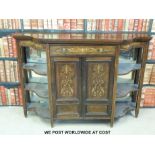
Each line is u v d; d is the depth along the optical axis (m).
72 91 2.61
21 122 2.90
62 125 2.86
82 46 2.36
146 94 3.07
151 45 2.80
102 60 2.44
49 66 2.45
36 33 2.66
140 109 3.16
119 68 2.69
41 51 2.78
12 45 2.80
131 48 2.60
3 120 2.93
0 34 2.76
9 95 3.10
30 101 3.05
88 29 2.76
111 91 2.59
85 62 2.45
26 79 2.87
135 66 2.71
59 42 2.32
